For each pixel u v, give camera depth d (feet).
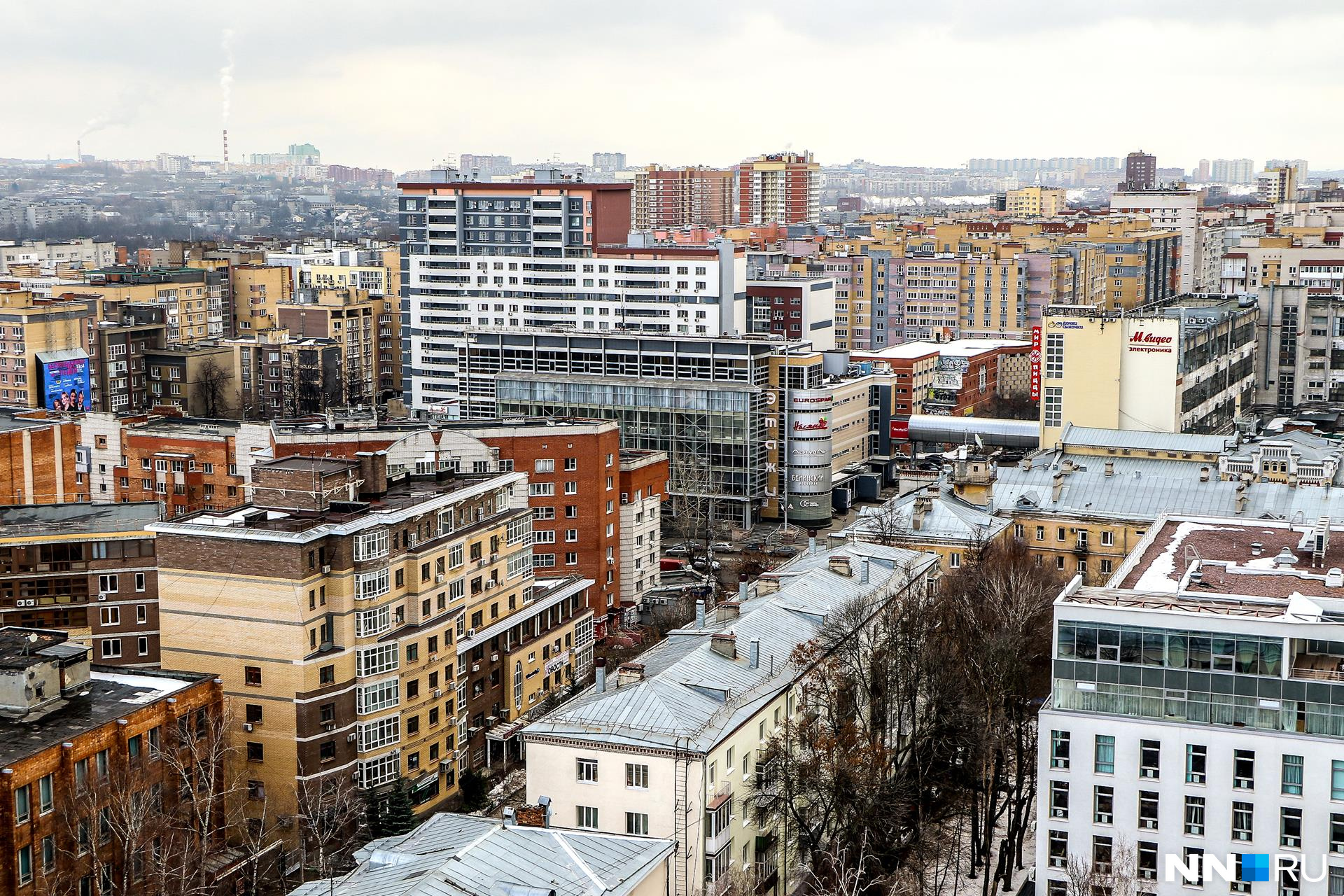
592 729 446.19
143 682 488.85
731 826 456.86
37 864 423.23
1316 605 415.23
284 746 530.27
